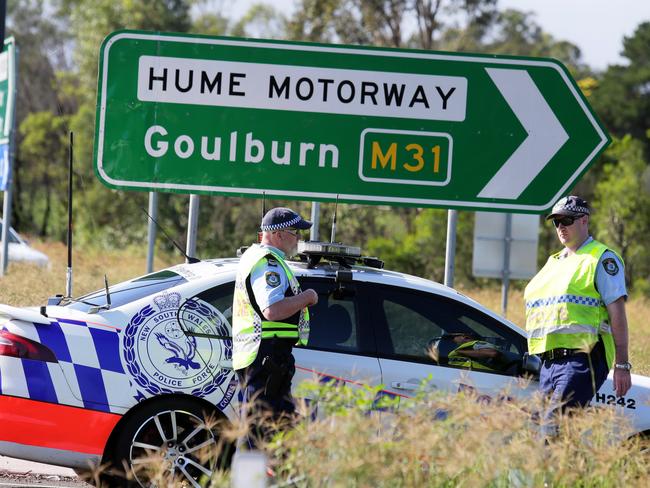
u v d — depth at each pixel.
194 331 22.34
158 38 33.88
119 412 21.67
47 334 21.69
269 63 34.12
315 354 22.75
